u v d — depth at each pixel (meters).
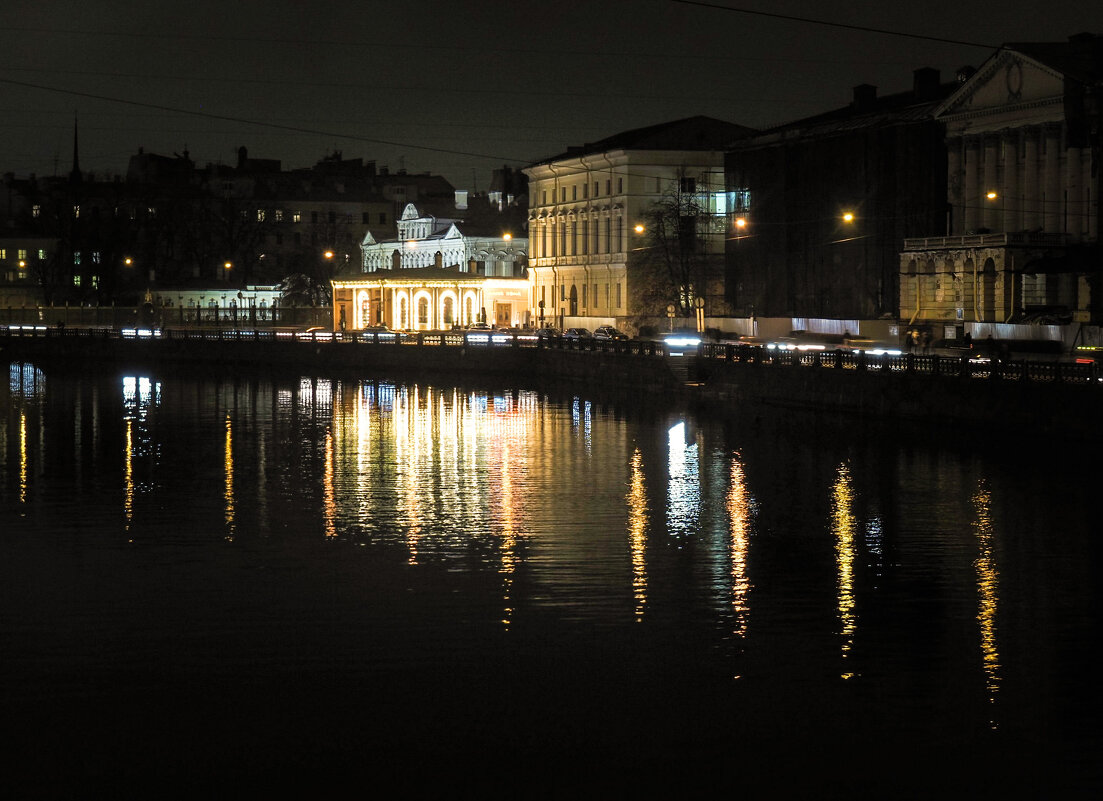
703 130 137.38
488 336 115.44
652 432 69.88
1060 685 27.75
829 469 55.12
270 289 181.50
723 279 134.62
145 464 60.03
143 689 27.59
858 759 24.28
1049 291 97.88
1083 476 51.28
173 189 199.75
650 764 24.12
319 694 27.28
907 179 110.75
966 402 60.50
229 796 22.98
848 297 116.31
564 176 149.50
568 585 35.94
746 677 28.30
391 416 80.62
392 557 39.56
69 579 36.69
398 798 22.95
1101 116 94.69
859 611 33.34
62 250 192.75
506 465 58.81
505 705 26.72
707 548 40.69
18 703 26.84
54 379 111.75
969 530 42.69
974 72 108.69
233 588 35.66
